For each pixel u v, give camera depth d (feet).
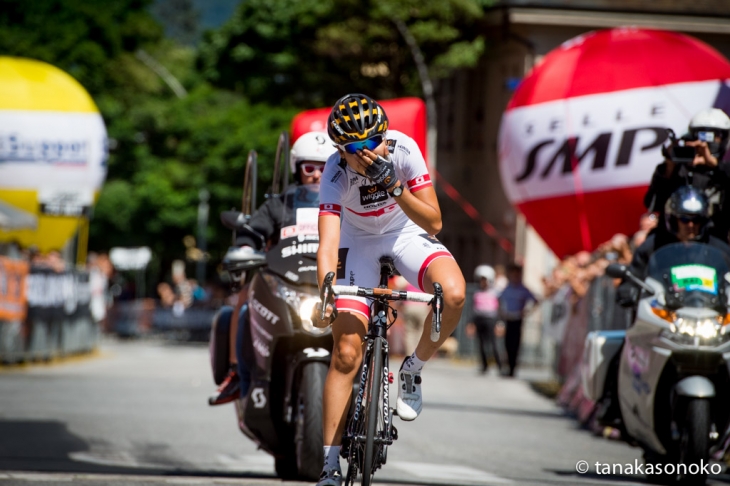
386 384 42.98
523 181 137.69
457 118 286.87
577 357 113.29
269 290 56.65
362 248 45.09
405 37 238.27
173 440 75.97
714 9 252.42
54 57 359.46
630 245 99.30
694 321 57.26
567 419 101.86
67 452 68.39
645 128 126.72
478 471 63.98
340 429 43.45
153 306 267.18
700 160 62.95
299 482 54.65
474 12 254.68
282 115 298.56
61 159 188.14
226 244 339.57
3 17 364.17
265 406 56.85
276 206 59.93
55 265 162.20
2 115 185.26
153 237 353.10
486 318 170.81
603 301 101.45
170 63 415.64
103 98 363.76
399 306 182.50
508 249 257.55
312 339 55.93
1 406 94.22
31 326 146.30
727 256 60.34
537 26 254.47
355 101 42.34
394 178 42.47
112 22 383.65
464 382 147.84
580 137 130.31
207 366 160.25
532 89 136.98
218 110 342.44
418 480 58.44
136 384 123.03
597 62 132.05
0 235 184.34
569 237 135.85
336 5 255.70
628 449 79.66
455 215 284.00
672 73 126.93
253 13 283.59
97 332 187.83
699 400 56.29
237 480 54.90
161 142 353.72
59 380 124.67
